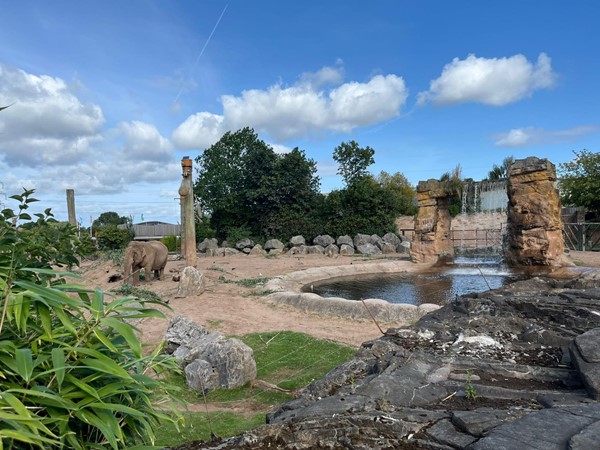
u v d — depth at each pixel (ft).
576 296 20.35
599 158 107.55
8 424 6.55
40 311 7.89
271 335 36.27
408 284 62.13
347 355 30.50
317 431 11.12
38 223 11.39
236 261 90.43
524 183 66.03
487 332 18.29
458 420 10.74
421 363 15.05
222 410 22.57
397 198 134.10
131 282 60.08
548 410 10.62
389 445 10.34
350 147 138.82
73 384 7.64
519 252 66.33
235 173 130.52
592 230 98.78
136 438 9.08
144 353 30.14
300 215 123.03
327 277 69.82
